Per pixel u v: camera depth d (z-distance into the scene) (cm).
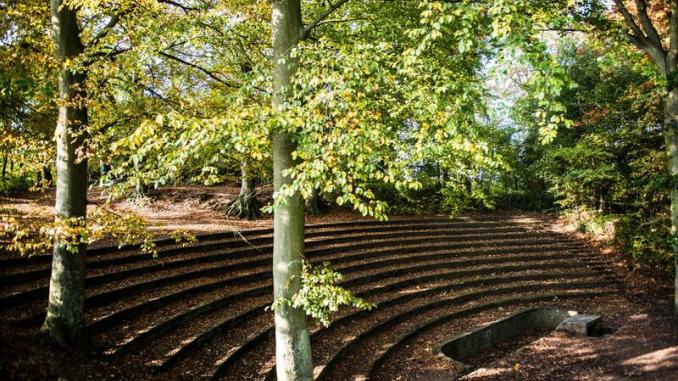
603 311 1391
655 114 1623
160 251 1249
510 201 2970
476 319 1317
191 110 872
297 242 755
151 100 916
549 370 918
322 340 1042
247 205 1881
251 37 903
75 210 774
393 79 694
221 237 1497
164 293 1028
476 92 656
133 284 1014
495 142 2103
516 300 1492
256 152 663
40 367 619
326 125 605
